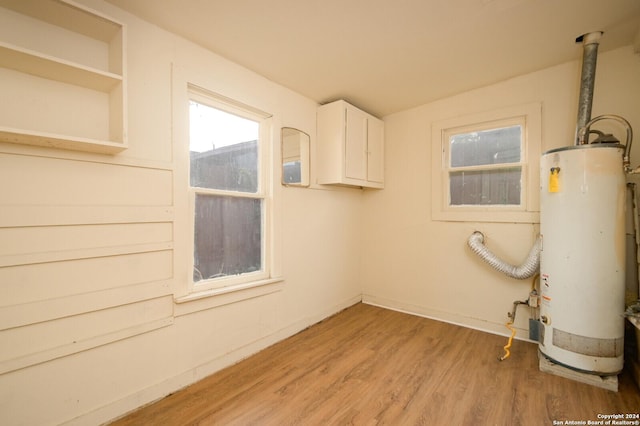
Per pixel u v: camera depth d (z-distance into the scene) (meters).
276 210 2.52
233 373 2.01
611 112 2.14
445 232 2.96
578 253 1.82
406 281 3.25
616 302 1.76
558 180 1.90
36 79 1.38
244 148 2.35
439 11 1.68
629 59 2.08
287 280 2.62
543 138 2.42
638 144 2.05
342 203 3.31
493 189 2.71
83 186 1.48
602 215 1.76
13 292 1.29
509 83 2.57
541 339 2.06
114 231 1.58
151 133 1.73
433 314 3.04
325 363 2.14
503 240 2.61
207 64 2.03
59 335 1.40
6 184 1.27
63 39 1.45
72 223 1.43
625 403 1.64
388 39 1.96
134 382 1.64
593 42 1.96
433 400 1.71
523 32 1.90
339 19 1.74
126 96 1.47
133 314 1.64
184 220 1.87
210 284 2.07
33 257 1.33
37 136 1.21
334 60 2.21
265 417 1.58
